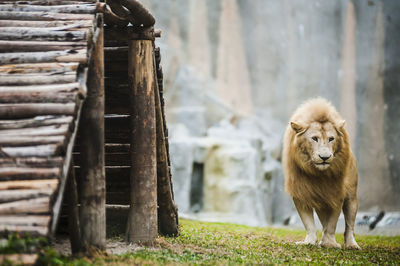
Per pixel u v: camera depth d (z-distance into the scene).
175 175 55.72
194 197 57.09
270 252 15.76
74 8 12.59
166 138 17.58
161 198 16.95
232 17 67.56
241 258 13.69
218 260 12.92
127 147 16.94
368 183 63.94
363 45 66.88
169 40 66.75
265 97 67.06
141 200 14.77
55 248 13.59
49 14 12.37
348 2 67.25
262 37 67.62
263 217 55.34
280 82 67.19
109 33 14.95
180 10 67.19
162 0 66.81
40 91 10.70
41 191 9.59
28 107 10.52
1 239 9.15
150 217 14.78
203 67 66.88
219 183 55.19
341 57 67.38
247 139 59.53
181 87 64.06
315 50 67.56
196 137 61.03
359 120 65.94
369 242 23.34
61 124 10.30
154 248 14.23
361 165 64.56
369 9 66.88
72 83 10.84
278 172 62.00
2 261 8.46
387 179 63.84
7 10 12.64
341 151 17.59
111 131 16.69
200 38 67.19
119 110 16.34
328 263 14.30
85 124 12.08
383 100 65.56
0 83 10.93
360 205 63.06
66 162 10.30
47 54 11.40
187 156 55.69
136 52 14.95
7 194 9.55
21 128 10.29
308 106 18.09
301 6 67.94
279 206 61.91
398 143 64.31
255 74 67.25
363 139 65.31
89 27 12.01
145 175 14.83
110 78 16.03
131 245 14.44
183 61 66.75
